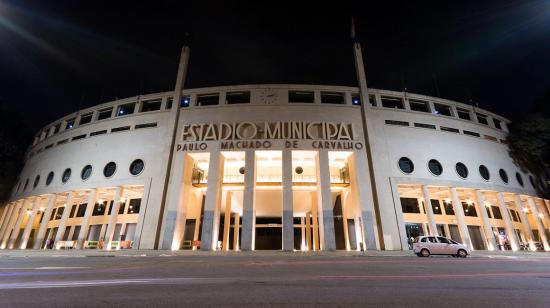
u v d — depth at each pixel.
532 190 34.88
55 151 37.16
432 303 5.06
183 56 35.78
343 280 7.68
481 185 31.36
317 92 32.88
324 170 28.77
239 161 33.12
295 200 36.00
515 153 36.38
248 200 27.64
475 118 35.69
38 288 6.44
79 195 34.66
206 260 15.63
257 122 31.11
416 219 30.61
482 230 31.52
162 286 6.73
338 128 30.95
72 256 19.62
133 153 31.72
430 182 29.84
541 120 34.47
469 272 9.66
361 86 33.06
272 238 38.44
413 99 34.09
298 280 7.69
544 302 5.16
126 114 35.22
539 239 36.91
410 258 17.58
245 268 11.02
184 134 31.11
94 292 5.96
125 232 31.08
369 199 28.08
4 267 11.52
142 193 32.47
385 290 6.23
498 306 4.86
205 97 33.94
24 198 37.22
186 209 29.75
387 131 31.25
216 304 4.95
